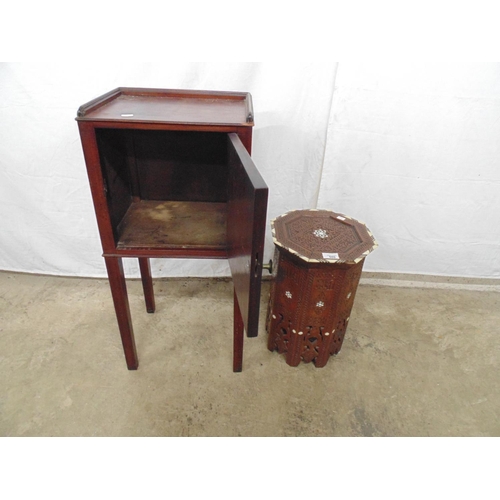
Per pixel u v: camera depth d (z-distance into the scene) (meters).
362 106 1.41
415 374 1.42
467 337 1.61
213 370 1.40
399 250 1.80
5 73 1.33
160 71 1.34
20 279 1.83
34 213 1.65
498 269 1.85
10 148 1.48
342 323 1.38
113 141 1.10
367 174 1.57
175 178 1.33
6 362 1.39
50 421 1.19
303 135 1.48
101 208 1.02
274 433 1.18
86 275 1.85
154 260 1.81
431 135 1.48
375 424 1.23
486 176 1.57
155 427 1.19
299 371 1.41
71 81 1.35
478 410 1.29
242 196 0.77
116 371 1.38
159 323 1.61
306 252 1.17
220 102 1.22
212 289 1.84
